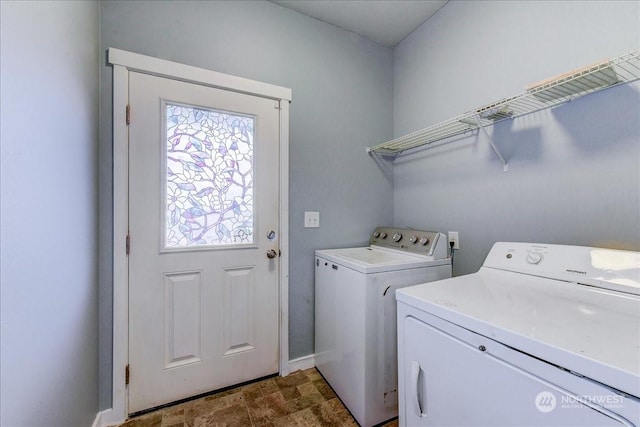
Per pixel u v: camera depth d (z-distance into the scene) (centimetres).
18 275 70
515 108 138
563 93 118
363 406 134
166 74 149
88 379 122
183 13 154
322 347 178
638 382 49
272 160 179
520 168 141
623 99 106
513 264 119
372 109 219
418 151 205
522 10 139
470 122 154
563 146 124
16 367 69
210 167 163
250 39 172
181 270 155
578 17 118
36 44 79
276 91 179
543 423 62
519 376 66
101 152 137
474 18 163
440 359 86
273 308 179
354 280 142
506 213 147
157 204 149
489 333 73
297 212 188
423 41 200
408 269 144
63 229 97
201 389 159
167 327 151
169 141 153
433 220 192
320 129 197
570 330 67
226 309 166
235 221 170
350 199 208
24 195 73
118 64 139
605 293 89
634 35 103
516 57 142
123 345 140
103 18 137
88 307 122
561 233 125
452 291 102
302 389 166
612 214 109
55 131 91
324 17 194
